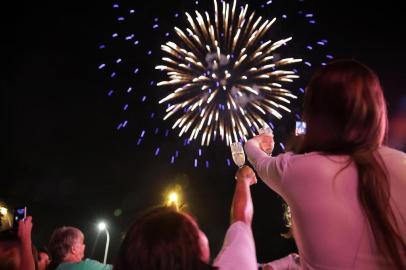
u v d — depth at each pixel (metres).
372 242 1.66
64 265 4.04
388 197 1.64
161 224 1.74
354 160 1.72
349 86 1.78
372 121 1.76
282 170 1.84
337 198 1.70
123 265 1.72
